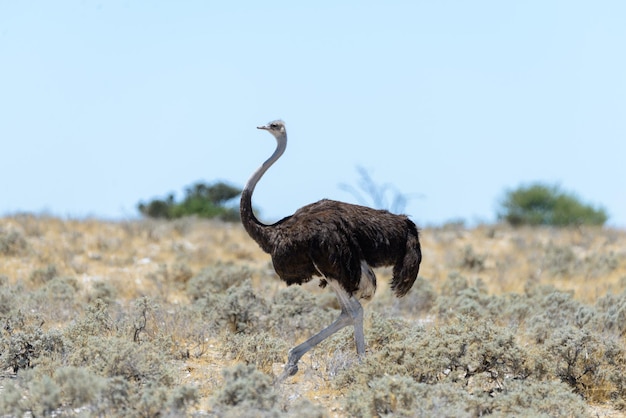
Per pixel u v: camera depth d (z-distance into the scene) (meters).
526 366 32.31
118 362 29.91
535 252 76.62
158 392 27.16
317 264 33.06
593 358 33.62
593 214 134.12
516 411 28.39
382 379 28.86
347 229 33.19
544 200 134.62
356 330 33.22
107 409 27.22
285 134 36.22
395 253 33.91
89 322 37.16
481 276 68.19
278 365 36.56
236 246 75.56
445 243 82.06
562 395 29.27
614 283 61.69
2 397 27.03
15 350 33.59
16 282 55.75
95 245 71.94
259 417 26.03
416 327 38.03
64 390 27.67
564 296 46.69
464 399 28.61
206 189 133.00
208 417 26.67
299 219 33.66
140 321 39.41
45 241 71.88
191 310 44.25
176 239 78.31
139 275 63.12
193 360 36.75
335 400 31.09
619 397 32.38
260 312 44.53
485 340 32.28
